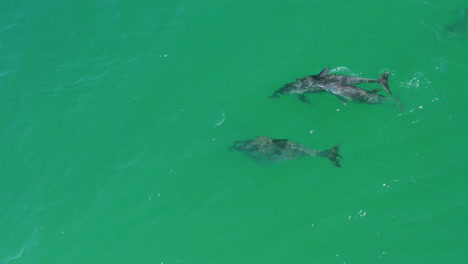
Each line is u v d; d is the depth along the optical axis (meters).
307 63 28.06
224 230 22.75
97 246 23.11
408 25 28.92
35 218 24.59
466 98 25.03
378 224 21.91
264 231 22.42
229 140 25.42
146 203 24.11
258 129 25.58
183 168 24.92
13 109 28.91
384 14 29.80
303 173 23.94
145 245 22.81
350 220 22.19
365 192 22.91
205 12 32.03
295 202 23.08
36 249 23.55
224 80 28.16
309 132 25.11
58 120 28.03
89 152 26.42
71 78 29.83
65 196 25.08
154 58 29.95
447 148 23.62
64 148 26.80
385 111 25.14
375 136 24.50
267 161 24.23
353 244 21.52
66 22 33.06
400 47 27.84
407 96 25.52
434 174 22.95
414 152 23.73
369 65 27.22
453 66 26.39
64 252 23.20
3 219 24.78
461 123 24.28
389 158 23.70
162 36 31.06
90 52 30.98
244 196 23.62
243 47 29.62
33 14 34.03
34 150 27.00
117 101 28.30
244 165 24.55
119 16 32.84
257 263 21.64
